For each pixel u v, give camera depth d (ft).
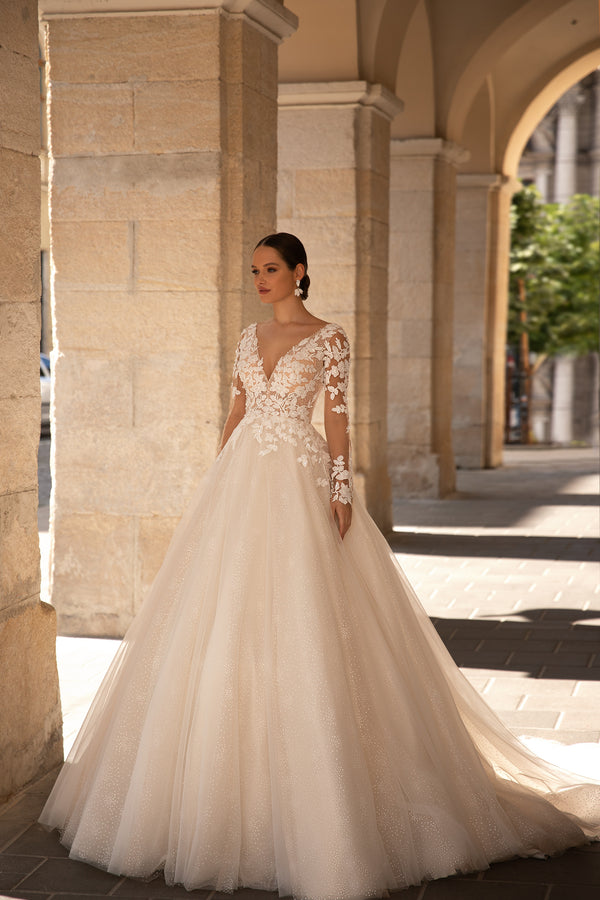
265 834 10.47
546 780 12.55
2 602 12.56
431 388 38.52
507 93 46.52
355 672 10.87
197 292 19.80
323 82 29.25
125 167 19.88
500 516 35.06
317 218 30.19
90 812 11.16
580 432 107.34
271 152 21.26
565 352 79.10
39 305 13.14
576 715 15.60
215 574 11.17
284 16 20.72
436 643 12.46
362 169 29.96
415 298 38.19
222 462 11.91
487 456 49.96
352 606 11.24
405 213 37.91
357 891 9.96
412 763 10.83
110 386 20.24
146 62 19.63
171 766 10.81
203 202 19.65
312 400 11.94
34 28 12.80
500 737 12.57
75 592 20.56
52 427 20.48
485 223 47.57
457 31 35.88
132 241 19.97
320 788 10.22
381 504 31.50
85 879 10.73
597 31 44.27
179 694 10.89
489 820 11.10
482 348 48.60
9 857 11.23
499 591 24.09
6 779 12.65
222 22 19.43
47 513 36.06
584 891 10.39
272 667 10.62
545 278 75.20
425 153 37.29
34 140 12.86
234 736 10.55
